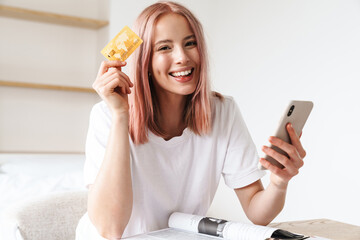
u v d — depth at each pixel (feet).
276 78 8.99
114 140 3.26
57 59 10.18
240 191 4.03
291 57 8.61
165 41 3.43
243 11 10.00
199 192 3.84
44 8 9.99
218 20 10.85
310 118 8.14
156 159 3.66
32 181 7.74
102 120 3.65
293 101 2.98
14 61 9.73
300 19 8.40
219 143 3.94
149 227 3.68
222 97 4.06
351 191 7.23
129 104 3.61
